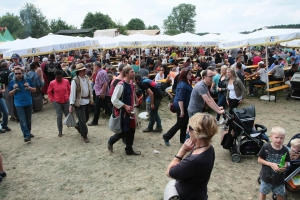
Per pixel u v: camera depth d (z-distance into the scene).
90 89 5.83
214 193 3.76
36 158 5.14
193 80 9.24
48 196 3.81
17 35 56.69
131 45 12.20
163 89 10.27
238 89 6.30
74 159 5.05
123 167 4.65
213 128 1.97
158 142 5.81
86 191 3.92
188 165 1.97
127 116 4.77
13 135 6.58
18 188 4.04
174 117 7.76
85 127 5.84
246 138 4.86
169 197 2.14
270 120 7.12
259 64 9.91
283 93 10.55
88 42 10.37
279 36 8.09
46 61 11.29
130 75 4.67
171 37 14.67
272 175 3.07
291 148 3.60
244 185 3.96
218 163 4.72
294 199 3.56
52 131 6.81
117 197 3.74
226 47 9.55
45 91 10.04
